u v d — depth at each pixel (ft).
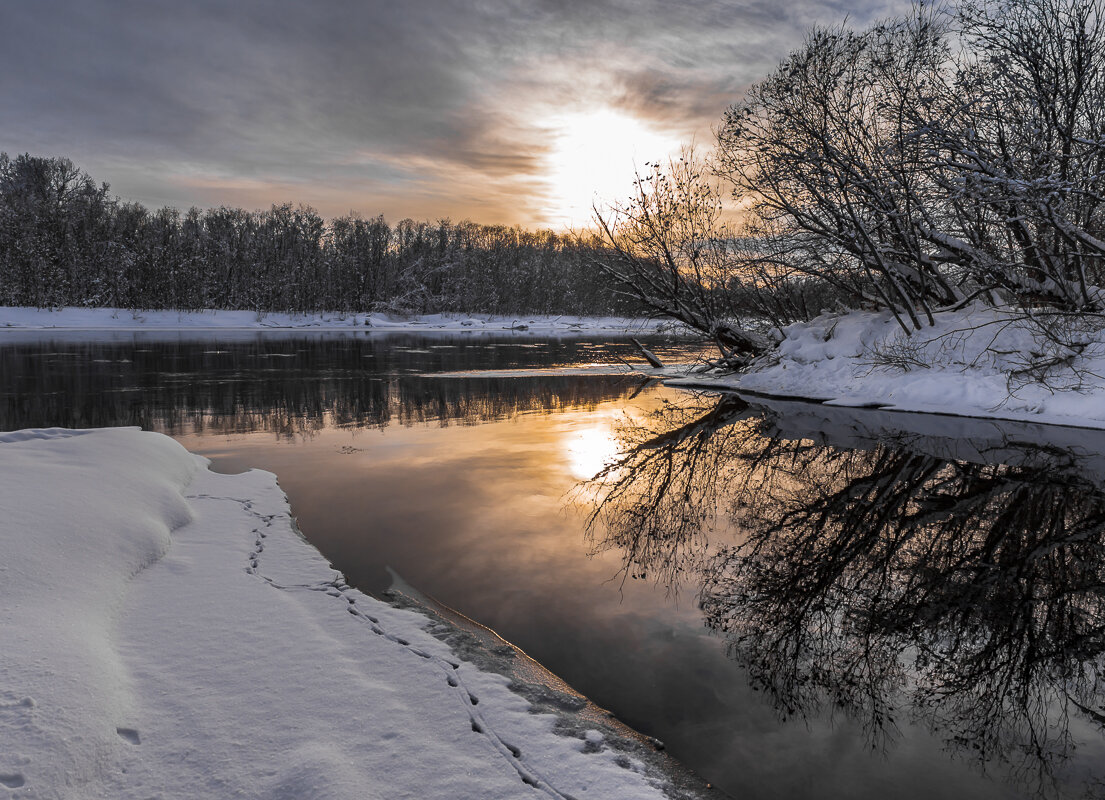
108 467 18.17
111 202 265.13
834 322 53.98
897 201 45.68
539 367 76.38
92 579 12.06
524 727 8.74
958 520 18.75
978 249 45.47
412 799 7.05
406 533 17.62
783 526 18.54
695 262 60.34
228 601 12.31
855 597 13.69
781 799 7.52
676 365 79.92
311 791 7.04
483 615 12.59
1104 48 39.99
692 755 8.38
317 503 20.47
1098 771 8.18
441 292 312.71
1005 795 7.70
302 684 9.44
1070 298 41.81
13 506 13.61
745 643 11.68
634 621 12.50
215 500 19.62
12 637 9.01
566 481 23.66
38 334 149.48
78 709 7.81
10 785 6.44
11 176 260.62
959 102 41.55
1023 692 10.14
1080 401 34.32
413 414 40.57
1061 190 37.09
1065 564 15.34
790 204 50.42
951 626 12.39
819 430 33.50
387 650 10.75
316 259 273.75
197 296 232.32
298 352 101.45
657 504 20.72
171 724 8.24
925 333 44.96
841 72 46.24
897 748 8.67
